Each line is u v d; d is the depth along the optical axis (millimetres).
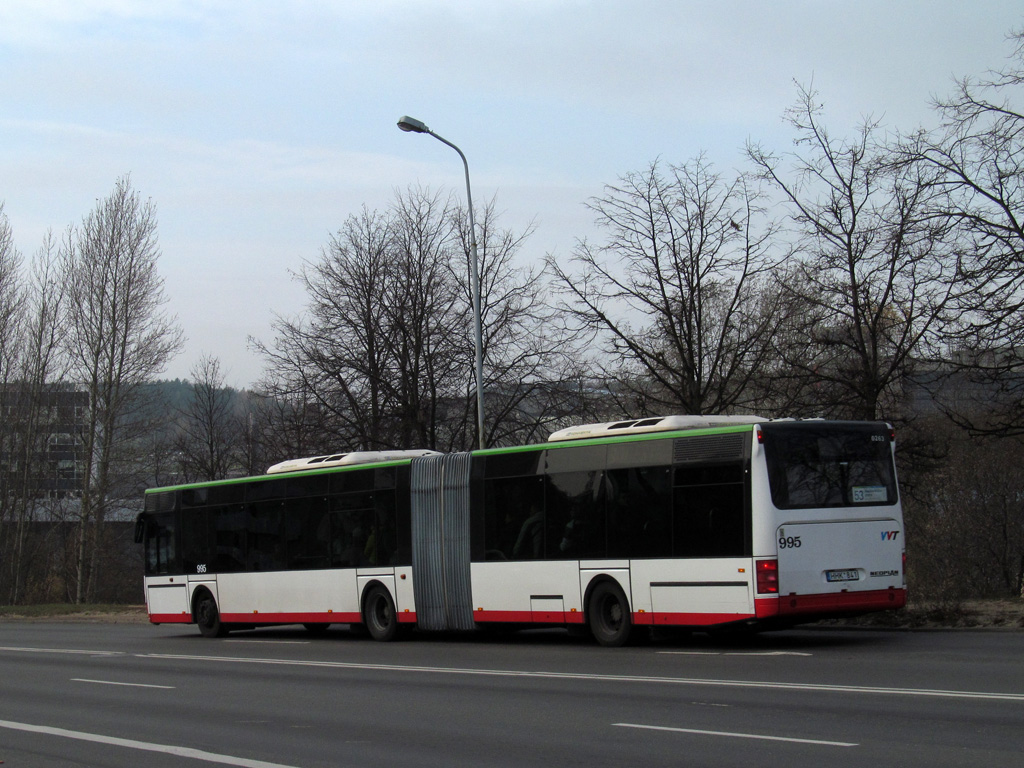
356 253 36562
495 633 21094
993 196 23359
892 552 15164
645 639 17016
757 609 14258
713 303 28047
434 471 19047
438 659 15969
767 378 26234
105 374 48688
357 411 34906
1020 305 22516
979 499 38062
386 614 19750
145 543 25188
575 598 16656
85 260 49094
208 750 8930
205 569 23578
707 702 10203
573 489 16844
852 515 14930
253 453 44906
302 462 21906
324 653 18031
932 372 24859
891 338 25234
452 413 36094
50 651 21094
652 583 15570
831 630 18297
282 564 21750
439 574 18734
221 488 23500
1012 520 38344
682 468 15375
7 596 53125
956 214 23359
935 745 7605
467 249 35438
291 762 8219
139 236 49469
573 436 17219
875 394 24812
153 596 24859
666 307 26922
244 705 11805
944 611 17984
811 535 14594
